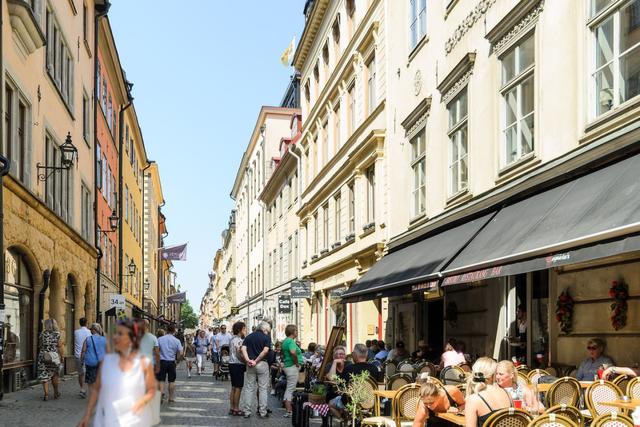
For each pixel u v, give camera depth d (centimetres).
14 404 1321
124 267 4003
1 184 1298
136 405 516
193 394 1784
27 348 1695
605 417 547
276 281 4594
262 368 1329
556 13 1105
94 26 2762
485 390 629
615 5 951
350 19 2644
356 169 2367
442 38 1639
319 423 1275
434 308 1820
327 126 3014
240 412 1346
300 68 3688
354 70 2491
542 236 895
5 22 1411
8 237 1406
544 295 1239
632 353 966
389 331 2116
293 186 3959
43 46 1786
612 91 961
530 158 1171
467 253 1152
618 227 704
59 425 1049
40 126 1780
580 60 1025
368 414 977
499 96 1312
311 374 1467
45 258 1770
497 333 1368
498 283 1373
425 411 722
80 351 1512
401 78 1980
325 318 3055
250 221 6222
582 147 1004
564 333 1148
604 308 1042
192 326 16325
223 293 10575
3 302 1294
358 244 2361
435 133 1675
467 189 1446
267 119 5288
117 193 3734
